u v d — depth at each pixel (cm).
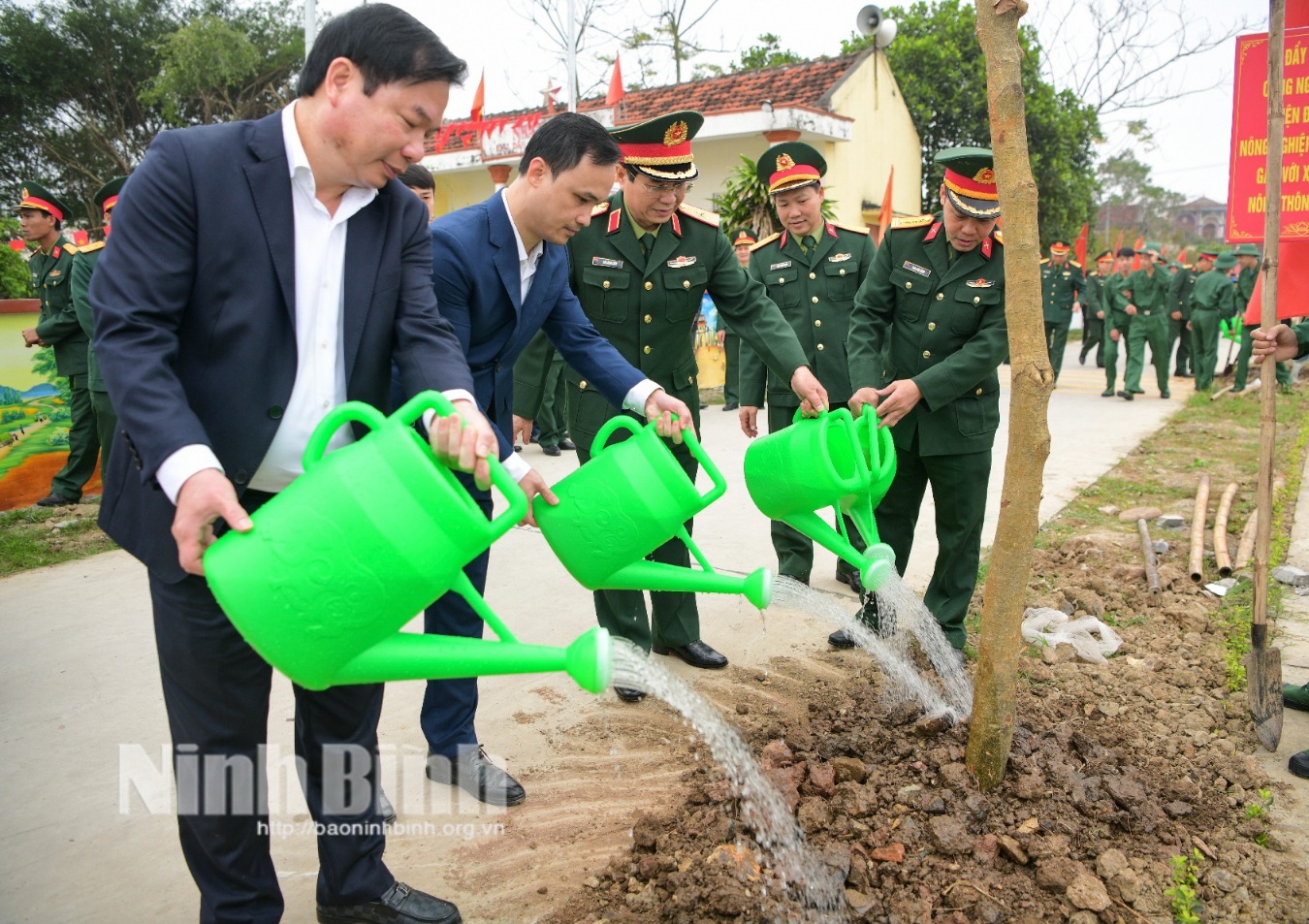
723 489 215
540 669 154
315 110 171
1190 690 339
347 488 147
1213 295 1209
